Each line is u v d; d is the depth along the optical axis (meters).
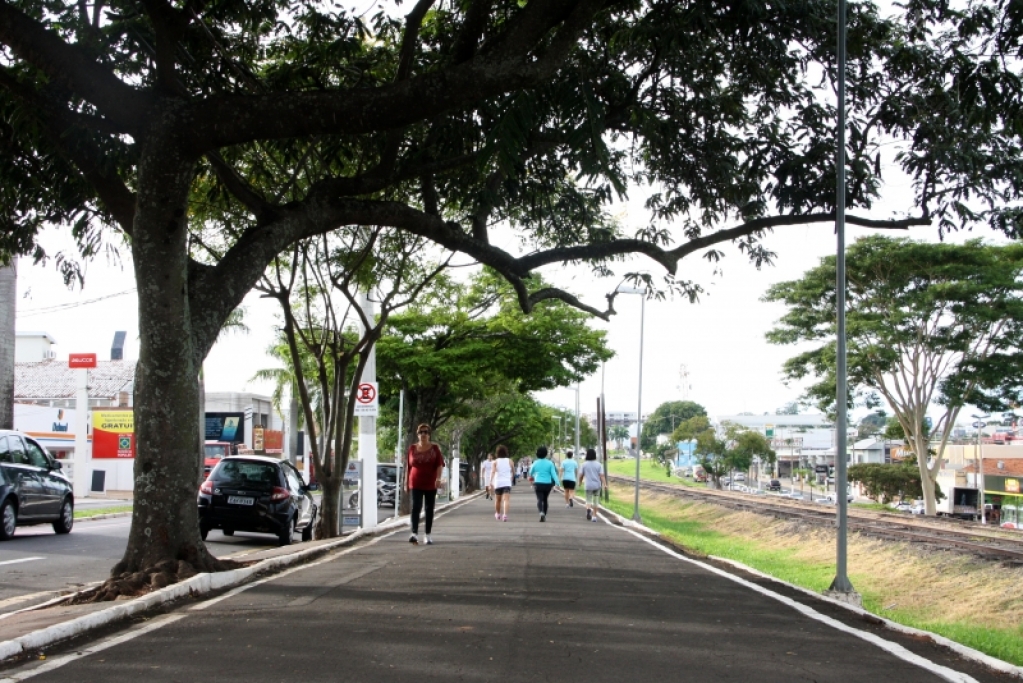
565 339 30.23
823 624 8.02
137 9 10.55
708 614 8.30
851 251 35.31
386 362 29.59
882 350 35.44
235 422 60.88
